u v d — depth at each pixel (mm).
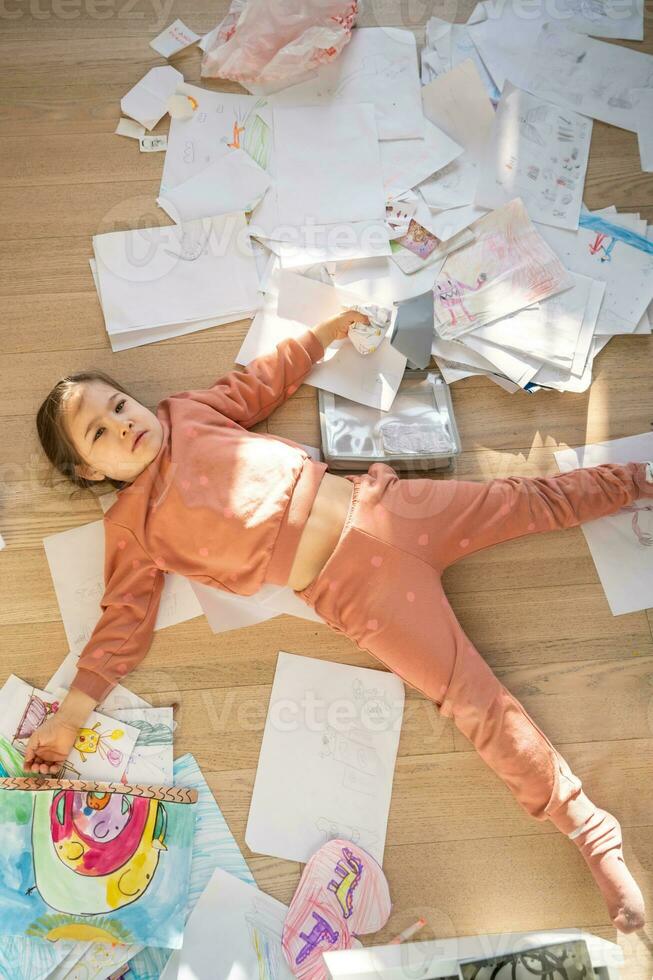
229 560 1403
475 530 1411
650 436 1555
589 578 1493
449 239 1613
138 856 1346
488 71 1704
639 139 1689
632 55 1708
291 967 1314
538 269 1602
